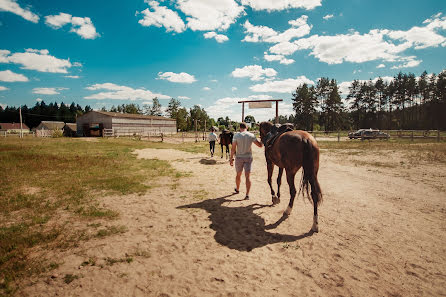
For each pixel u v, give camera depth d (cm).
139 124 4709
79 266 279
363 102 6962
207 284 250
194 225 406
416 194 576
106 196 572
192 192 614
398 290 242
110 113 4347
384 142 2205
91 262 288
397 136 2709
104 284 248
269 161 517
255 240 352
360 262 293
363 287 246
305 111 6669
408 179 727
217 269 278
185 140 3103
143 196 575
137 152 1545
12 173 793
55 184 666
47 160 1073
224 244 339
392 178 746
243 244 340
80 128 4538
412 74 6725
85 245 332
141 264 287
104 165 986
